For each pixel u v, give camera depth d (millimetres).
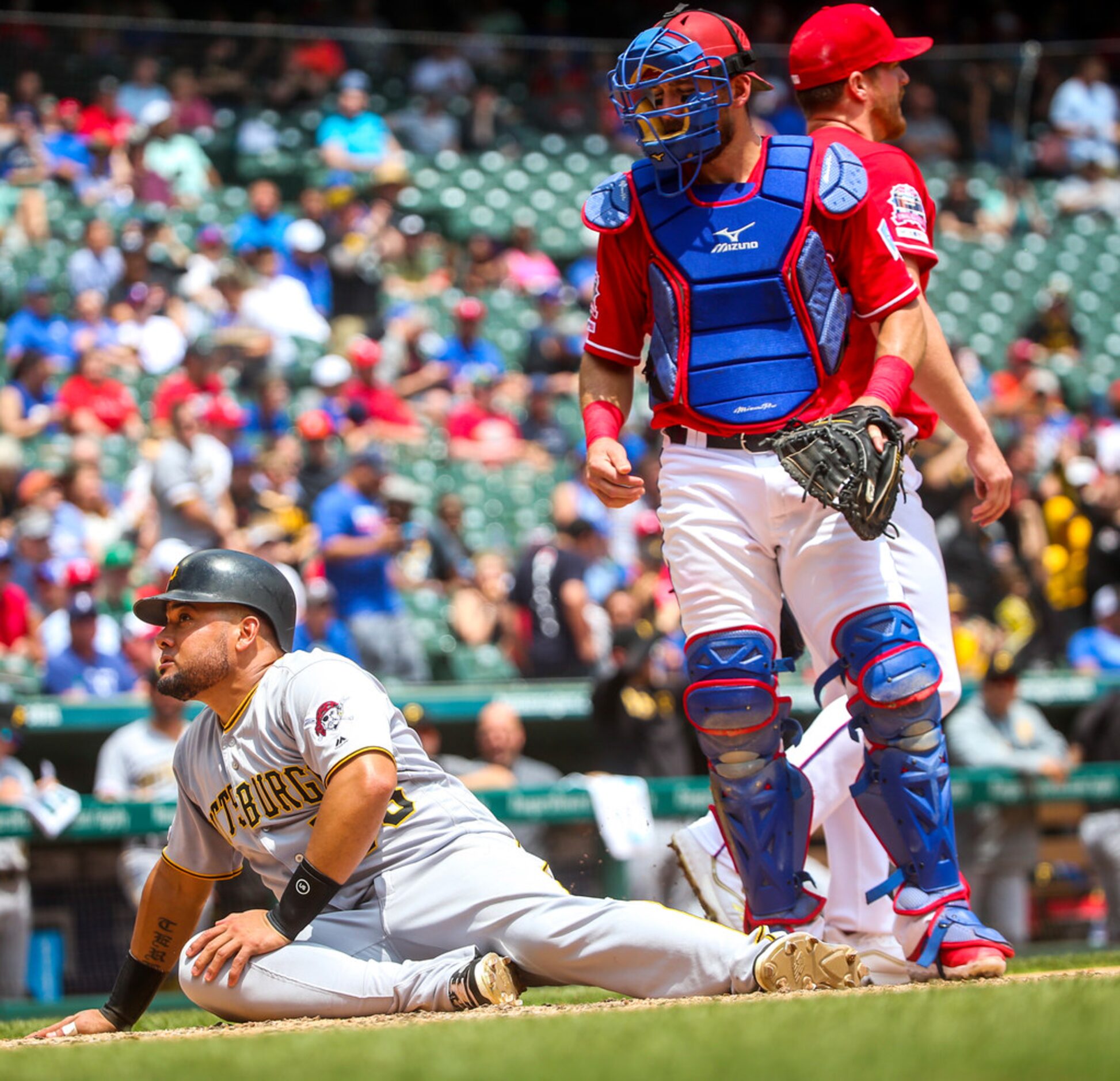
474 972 10945
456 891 11578
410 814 11812
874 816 11969
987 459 13023
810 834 12234
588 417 12508
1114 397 48406
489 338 47375
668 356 11992
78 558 31281
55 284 41312
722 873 14234
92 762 27094
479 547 38969
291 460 34469
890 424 11242
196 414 33094
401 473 39188
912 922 11711
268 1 61219
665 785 24703
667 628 28531
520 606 32188
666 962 11016
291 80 48469
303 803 11641
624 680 26969
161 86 45938
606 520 37281
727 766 11922
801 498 11703
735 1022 7621
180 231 44500
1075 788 26703
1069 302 52625
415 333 42969
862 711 11797
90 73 44656
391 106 51156
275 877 12055
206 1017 13617
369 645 30266
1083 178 54688
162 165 45281
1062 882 28188
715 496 11883
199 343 39906
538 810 23875
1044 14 69188
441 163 51656
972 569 34969
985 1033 6574
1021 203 54188
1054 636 34688
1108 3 69688
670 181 12039
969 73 53812
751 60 11859
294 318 41594
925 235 12242
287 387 39781
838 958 10773
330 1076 6164
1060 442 42562
